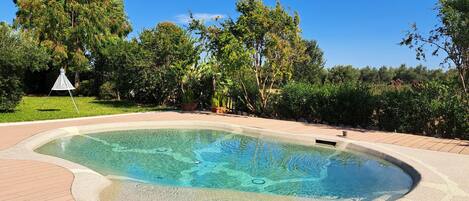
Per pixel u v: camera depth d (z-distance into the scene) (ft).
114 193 19.60
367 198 21.40
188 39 62.75
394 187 23.31
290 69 54.39
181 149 34.55
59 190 18.54
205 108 61.93
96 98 83.92
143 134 41.16
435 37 41.04
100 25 93.30
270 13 51.37
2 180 20.01
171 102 68.64
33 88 96.48
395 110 42.70
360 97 45.78
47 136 34.78
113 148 34.19
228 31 52.80
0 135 33.91
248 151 33.94
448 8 38.32
